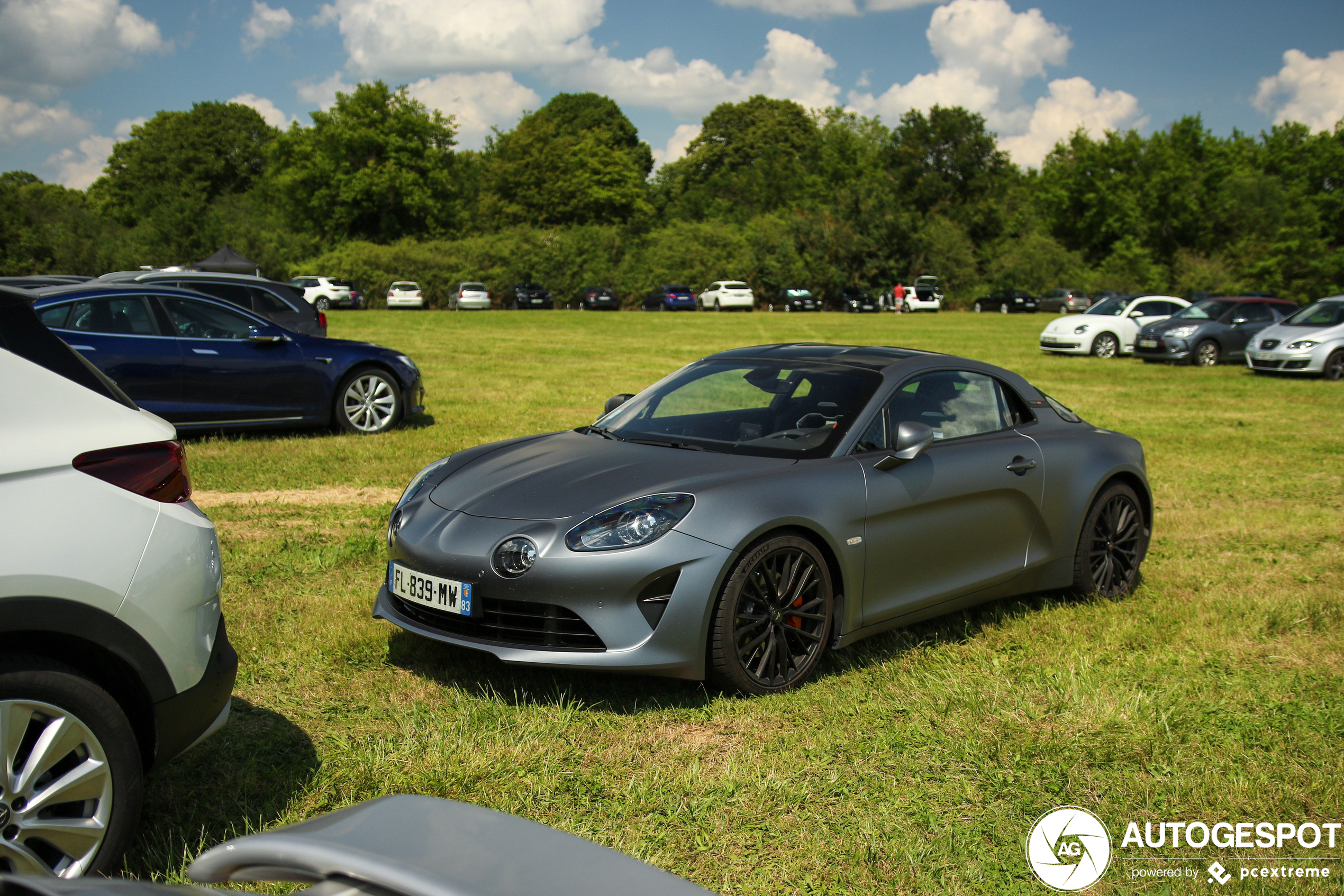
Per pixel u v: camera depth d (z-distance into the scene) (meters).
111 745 2.11
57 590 2.04
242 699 3.37
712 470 3.64
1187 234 69.25
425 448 8.49
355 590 4.62
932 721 3.28
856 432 3.89
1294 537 6.21
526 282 57.28
